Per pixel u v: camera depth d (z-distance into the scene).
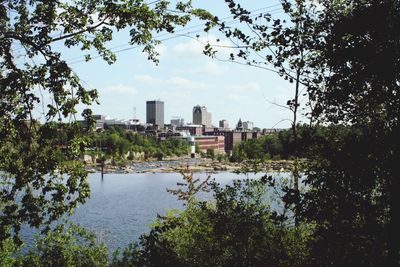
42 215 11.03
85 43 11.50
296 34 6.76
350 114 6.62
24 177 10.48
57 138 10.97
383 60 5.65
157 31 10.73
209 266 10.38
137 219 61.28
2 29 10.17
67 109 10.91
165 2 10.89
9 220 10.30
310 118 6.94
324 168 5.96
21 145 10.62
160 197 91.31
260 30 6.95
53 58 10.52
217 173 177.12
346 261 5.66
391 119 6.04
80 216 64.06
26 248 21.95
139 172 188.88
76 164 11.50
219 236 9.71
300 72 6.97
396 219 5.60
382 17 5.69
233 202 9.83
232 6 6.90
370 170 5.62
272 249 8.93
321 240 5.95
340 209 5.72
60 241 14.77
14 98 10.52
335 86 6.26
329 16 6.74
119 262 14.54
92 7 11.13
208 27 7.16
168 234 11.59
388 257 5.59
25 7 10.93
